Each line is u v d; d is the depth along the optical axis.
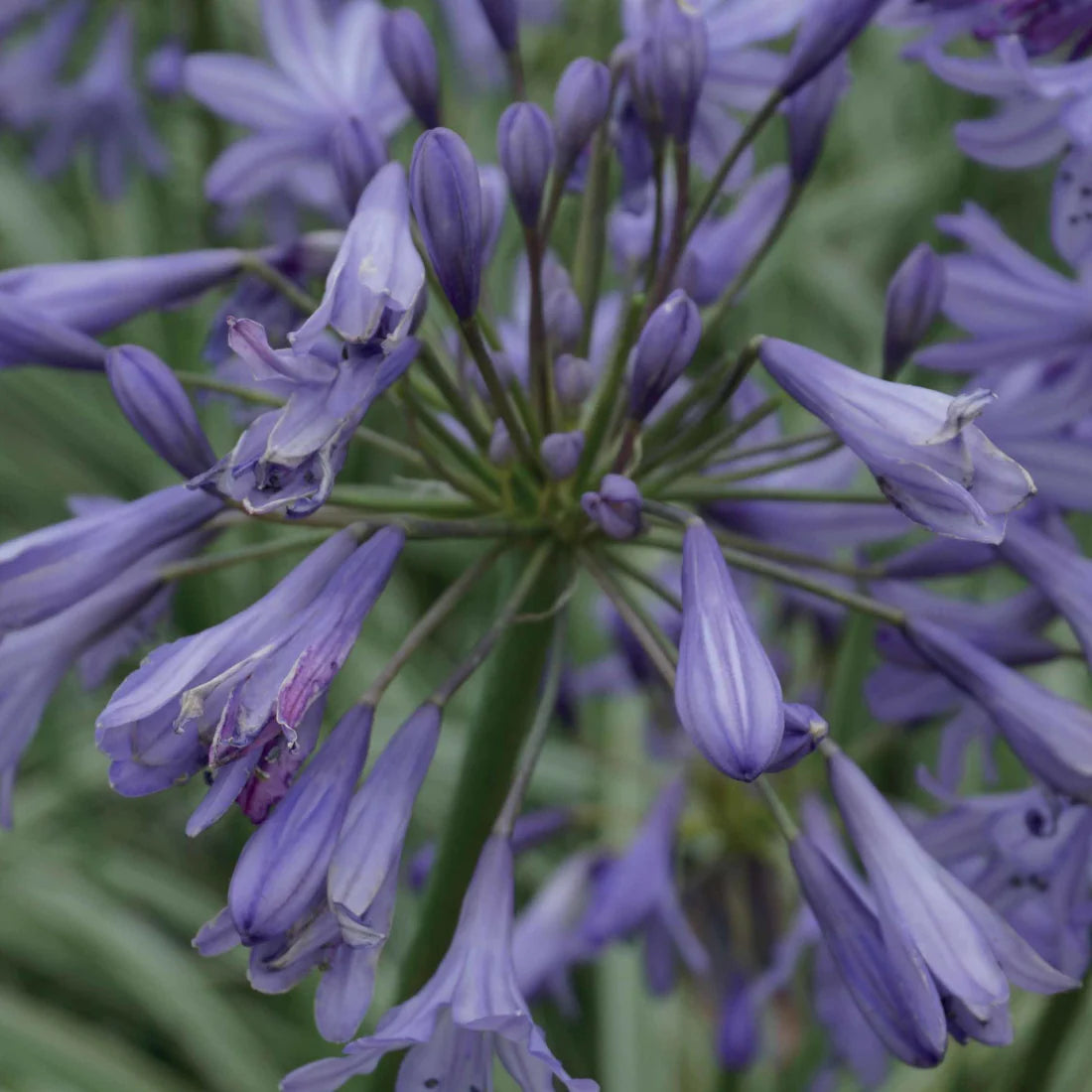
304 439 0.47
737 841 0.65
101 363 0.52
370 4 0.60
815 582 0.52
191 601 0.75
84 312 0.52
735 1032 0.63
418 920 0.55
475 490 0.53
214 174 0.59
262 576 0.79
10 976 0.83
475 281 0.49
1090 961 0.56
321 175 0.60
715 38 0.56
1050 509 0.54
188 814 0.93
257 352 0.47
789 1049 0.69
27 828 0.87
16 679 0.51
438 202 0.48
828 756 0.50
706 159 0.58
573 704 0.68
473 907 0.49
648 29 0.52
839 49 0.52
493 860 0.49
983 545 0.53
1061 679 0.74
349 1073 0.47
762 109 0.52
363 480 0.88
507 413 0.51
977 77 0.54
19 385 1.00
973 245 0.55
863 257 1.17
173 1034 0.77
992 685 0.51
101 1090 0.69
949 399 0.47
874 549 0.66
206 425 0.83
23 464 1.02
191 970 0.77
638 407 0.50
